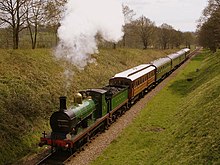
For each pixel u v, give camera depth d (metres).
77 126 15.48
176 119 19.52
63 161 14.28
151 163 13.58
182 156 12.59
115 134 18.39
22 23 28.27
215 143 11.95
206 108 16.64
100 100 18.05
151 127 19.44
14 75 20.55
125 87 23.50
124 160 14.34
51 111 20.19
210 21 47.59
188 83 36.12
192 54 92.62
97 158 14.70
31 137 16.47
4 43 33.75
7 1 26.45
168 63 43.91
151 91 33.12
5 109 16.62
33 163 14.17
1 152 14.02
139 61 51.69
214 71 29.56
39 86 21.58
